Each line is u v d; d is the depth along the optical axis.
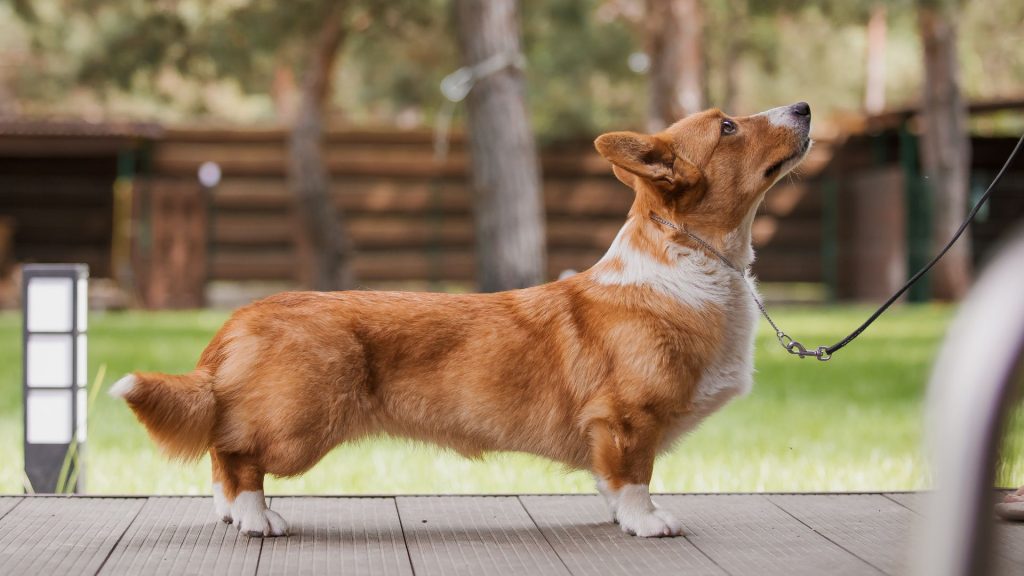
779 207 22.50
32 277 5.43
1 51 35.31
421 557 4.14
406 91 27.33
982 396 1.53
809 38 35.41
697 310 4.44
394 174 22.39
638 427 4.41
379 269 22.42
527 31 22.91
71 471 5.46
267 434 4.30
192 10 21.19
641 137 4.54
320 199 21.12
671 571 3.94
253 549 4.25
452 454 4.90
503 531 4.60
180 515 4.85
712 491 5.99
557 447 4.51
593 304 4.53
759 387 10.99
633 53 24.28
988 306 1.54
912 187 21.22
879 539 4.45
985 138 22.48
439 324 4.49
